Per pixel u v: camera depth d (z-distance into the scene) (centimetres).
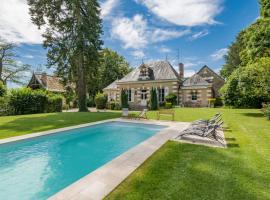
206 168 516
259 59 1630
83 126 1277
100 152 880
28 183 569
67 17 2494
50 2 2364
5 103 2116
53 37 2511
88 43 2516
